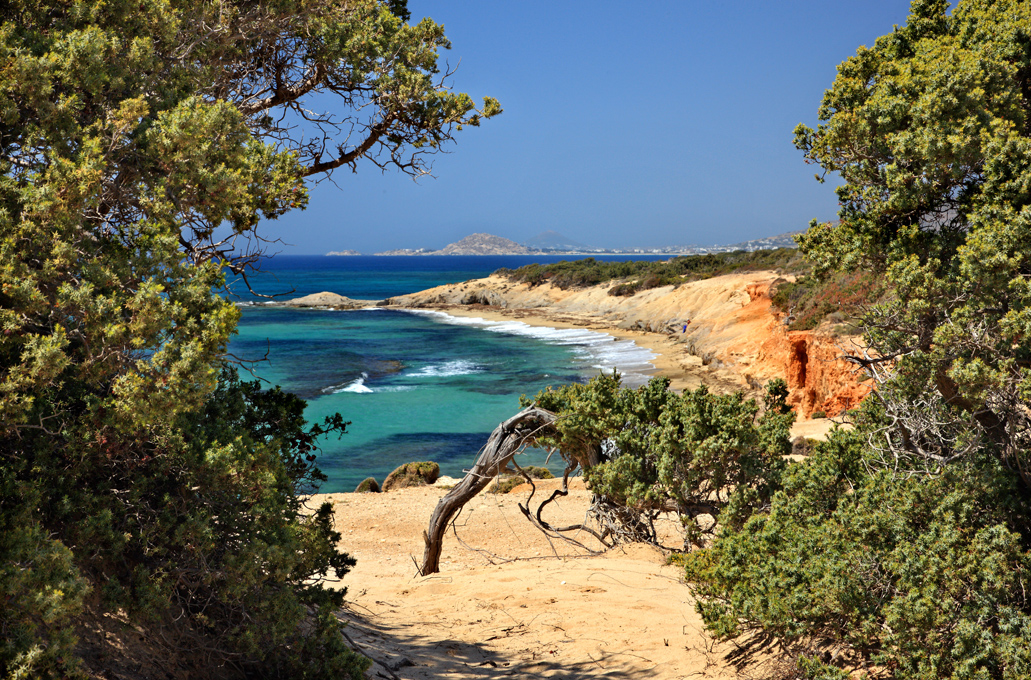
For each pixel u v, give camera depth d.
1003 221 5.75
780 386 11.73
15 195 3.93
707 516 14.80
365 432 31.38
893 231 7.02
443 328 72.69
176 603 5.30
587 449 12.97
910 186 6.48
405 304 99.25
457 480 22.70
